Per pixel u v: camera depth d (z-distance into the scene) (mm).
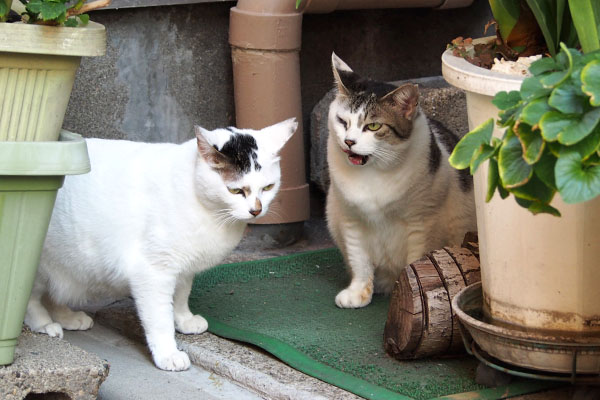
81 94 4031
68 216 2941
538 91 1636
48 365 2387
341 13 4676
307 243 4461
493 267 2586
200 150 2750
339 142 3367
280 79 4098
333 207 3701
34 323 3076
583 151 1518
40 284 3051
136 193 2928
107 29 4035
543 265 2453
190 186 2836
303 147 4340
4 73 2203
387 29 4836
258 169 2803
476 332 2525
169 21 4207
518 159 1601
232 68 4426
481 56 2852
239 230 2959
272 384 2758
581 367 2432
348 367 2867
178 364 2926
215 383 2877
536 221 2422
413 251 3570
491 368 2693
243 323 3330
